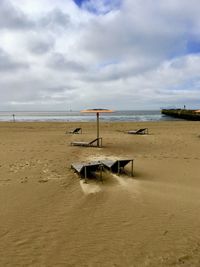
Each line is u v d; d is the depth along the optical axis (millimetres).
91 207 4777
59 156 9828
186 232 3828
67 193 5539
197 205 4895
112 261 3104
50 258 3178
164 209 4688
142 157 9758
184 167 8086
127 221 4199
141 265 3014
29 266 3020
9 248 3400
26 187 5949
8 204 4918
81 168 6652
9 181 6426
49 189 5801
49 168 7824
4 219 4262
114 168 7297
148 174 7211
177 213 4516
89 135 17438
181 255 3217
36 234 3768
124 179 6629
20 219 4266
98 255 3232
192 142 13961
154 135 17438
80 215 4430
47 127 25344
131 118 50406
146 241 3568
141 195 5426
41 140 14859
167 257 3174
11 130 21953
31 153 10492
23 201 5070
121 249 3365
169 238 3648
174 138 15703
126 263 3059
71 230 3895
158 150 11398
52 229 3926
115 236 3709
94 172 7285
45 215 4426
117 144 13234
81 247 3420
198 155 10172
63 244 3498
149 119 46438
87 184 6176
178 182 6438
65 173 7215
